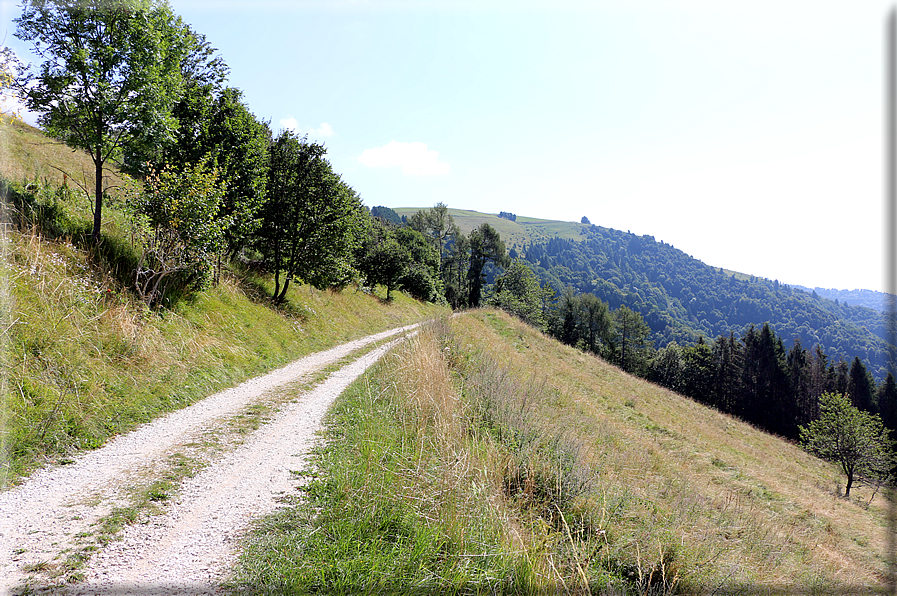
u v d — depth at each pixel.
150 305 10.52
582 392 20.47
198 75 15.39
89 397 7.05
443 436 6.64
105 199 12.60
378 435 7.17
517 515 5.82
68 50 9.74
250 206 16.14
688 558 6.10
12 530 4.12
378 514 4.99
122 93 10.42
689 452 16.48
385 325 28.12
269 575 3.81
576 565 4.84
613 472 9.47
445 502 5.11
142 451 6.37
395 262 37.44
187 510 4.89
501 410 9.63
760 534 8.56
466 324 23.25
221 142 15.02
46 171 12.73
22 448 5.57
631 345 84.50
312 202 18.89
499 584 4.28
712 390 69.50
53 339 7.37
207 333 11.71
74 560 3.78
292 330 16.83
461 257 74.69
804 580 6.97
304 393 10.53
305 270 19.03
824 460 28.52
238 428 7.72
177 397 8.68
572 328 83.44
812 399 63.06
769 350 66.12
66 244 9.59
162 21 11.34
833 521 13.21
